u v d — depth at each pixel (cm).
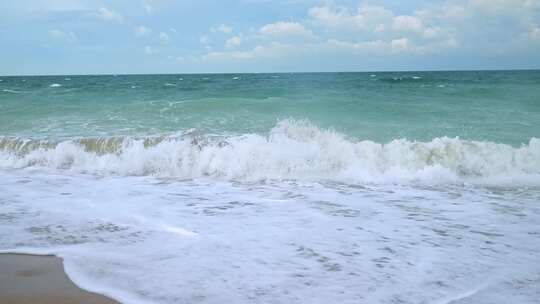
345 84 2816
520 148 844
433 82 3114
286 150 819
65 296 324
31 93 2122
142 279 351
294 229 476
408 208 564
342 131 1051
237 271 366
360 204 583
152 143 890
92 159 841
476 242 437
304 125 1082
